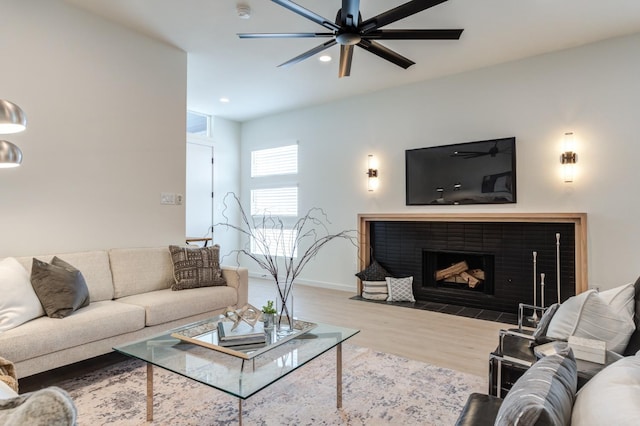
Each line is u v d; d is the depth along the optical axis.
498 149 4.34
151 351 2.10
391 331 3.71
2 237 2.81
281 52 4.08
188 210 6.16
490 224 4.51
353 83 5.03
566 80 3.97
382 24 2.66
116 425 2.02
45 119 3.03
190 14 3.34
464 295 4.70
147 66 3.75
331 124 5.84
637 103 3.62
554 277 4.09
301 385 2.52
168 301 3.01
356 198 5.57
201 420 2.08
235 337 2.07
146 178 3.75
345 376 2.65
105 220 3.42
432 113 4.86
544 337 2.06
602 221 3.77
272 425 2.03
